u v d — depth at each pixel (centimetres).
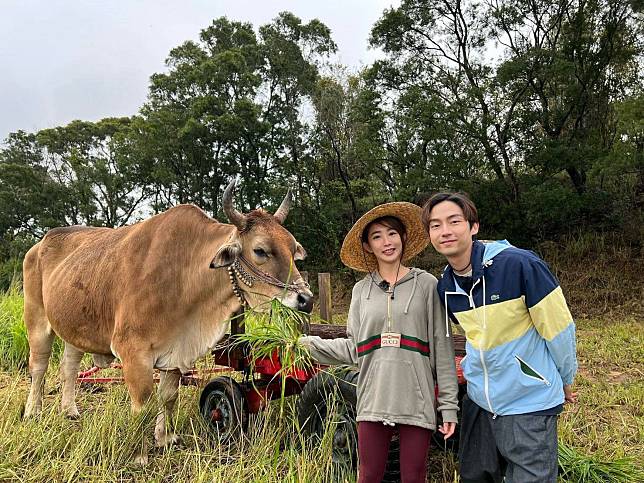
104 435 427
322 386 387
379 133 1628
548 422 251
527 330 255
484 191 1501
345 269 1734
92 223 2689
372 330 285
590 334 955
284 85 2173
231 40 2269
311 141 1945
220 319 446
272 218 441
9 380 668
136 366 429
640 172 1477
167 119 2012
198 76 2014
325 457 365
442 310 284
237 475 370
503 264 254
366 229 301
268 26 2172
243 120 1880
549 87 1520
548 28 1555
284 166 1970
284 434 414
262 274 419
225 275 436
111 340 464
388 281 293
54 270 520
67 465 392
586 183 1544
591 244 1455
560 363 254
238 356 458
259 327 369
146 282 433
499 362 255
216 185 2075
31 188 2716
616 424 489
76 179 2734
